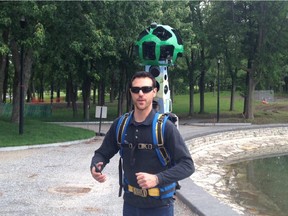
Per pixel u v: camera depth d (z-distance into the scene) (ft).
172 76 122.21
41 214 21.83
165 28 25.07
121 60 94.48
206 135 66.95
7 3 49.37
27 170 34.58
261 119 105.29
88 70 96.84
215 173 47.24
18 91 66.69
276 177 44.70
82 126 82.53
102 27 61.36
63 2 55.93
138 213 10.59
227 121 101.14
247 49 106.52
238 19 105.29
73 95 110.52
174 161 10.38
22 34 52.47
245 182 41.57
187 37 93.04
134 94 10.45
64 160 40.11
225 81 185.78
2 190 27.20
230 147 68.49
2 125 60.18
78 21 57.57
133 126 10.50
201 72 121.60
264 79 108.58
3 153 44.29
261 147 71.26
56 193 26.61
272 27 101.30
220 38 107.55
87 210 22.74
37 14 49.67
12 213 21.91
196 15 109.91
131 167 10.47
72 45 56.49
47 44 64.18
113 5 63.41
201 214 20.44
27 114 106.93
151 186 9.50
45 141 51.57
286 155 63.72
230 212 20.29
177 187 11.16
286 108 134.72
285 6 96.99
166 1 91.30
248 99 107.45
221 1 103.35
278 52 104.17
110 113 120.88
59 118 105.40
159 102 25.54
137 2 66.64
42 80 163.94
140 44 25.40
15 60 66.74
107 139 11.15
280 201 32.63
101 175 10.71
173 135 10.23
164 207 10.48
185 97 187.93
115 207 23.44
